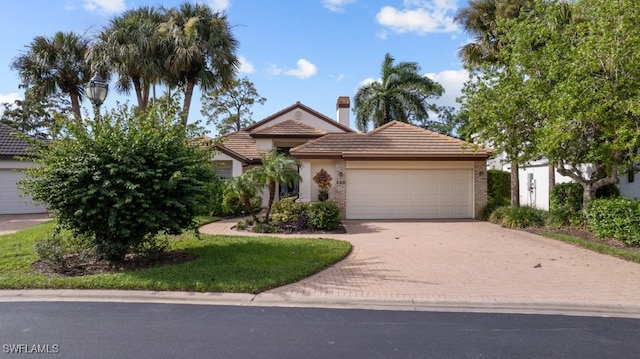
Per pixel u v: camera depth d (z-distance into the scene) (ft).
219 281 22.02
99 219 25.39
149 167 25.93
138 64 65.05
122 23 65.92
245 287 21.25
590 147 36.19
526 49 40.14
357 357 13.61
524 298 19.95
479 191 53.62
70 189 24.41
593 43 32.09
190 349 14.24
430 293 20.84
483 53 59.11
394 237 38.99
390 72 94.38
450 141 55.47
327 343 14.82
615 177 38.52
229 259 27.35
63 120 25.36
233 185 42.27
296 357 13.60
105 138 25.31
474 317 17.80
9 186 64.13
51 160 24.94
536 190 66.28
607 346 14.61
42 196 24.63
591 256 29.91
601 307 18.98
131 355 13.71
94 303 19.71
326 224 42.98
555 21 39.65
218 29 69.36
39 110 120.57
